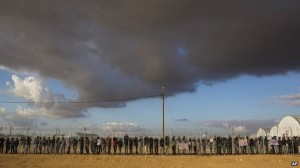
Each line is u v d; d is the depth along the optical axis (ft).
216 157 132.26
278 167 103.65
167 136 150.82
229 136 154.92
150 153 152.46
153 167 103.04
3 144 151.43
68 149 153.69
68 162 114.01
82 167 101.81
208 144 155.43
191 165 107.96
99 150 150.71
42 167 100.73
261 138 158.61
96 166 104.22
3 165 103.71
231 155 143.64
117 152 169.99
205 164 110.52
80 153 152.25
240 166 105.91
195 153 152.66
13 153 148.97
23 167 100.17
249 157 132.16
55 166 103.40
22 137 158.92
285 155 143.84
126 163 112.16
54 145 153.99
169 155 143.95
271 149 156.87
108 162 114.62
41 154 145.38
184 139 154.30
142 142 153.58
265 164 110.73
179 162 115.34
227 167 103.30
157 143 151.94
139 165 107.34
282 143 156.46
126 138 150.82
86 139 154.81
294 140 159.43
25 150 151.53
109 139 153.79
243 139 154.81
